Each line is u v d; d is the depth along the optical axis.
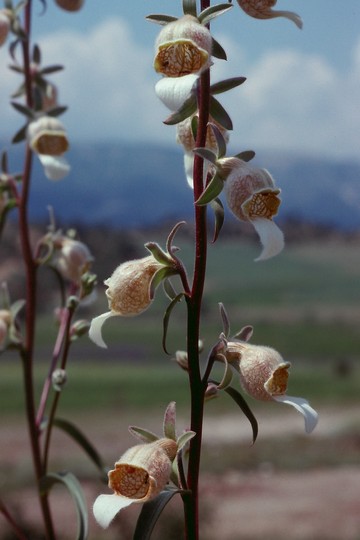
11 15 0.64
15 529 0.62
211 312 11.41
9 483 2.67
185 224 0.42
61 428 0.61
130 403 5.60
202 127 0.41
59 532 1.99
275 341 12.24
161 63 0.40
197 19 0.41
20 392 5.95
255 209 0.41
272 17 0.42
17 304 0.61
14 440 3.96
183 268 0.42
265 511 2.43
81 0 0.65
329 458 3.31
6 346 0.61
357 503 2.53
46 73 0.65
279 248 0.40
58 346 0.61
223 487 2.78
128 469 0.40
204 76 0.41
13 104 0.64
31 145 0.63
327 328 14.01
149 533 0.40
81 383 6.88
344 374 7.81
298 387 6.58
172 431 0.41
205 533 2.14
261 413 4.93
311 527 2.23
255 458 3.32
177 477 0.41
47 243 0.63
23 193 0.63
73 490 0.56
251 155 0.42
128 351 11.04
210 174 0.42
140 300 0.42
